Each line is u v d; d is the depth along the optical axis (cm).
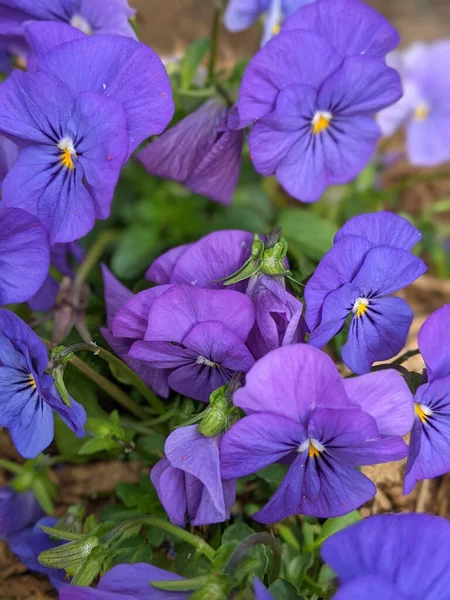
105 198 21
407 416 19
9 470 27
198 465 20
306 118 23
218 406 20
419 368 27
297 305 20
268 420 18
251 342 21
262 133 23
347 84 23
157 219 29
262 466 20
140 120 22
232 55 36
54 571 22
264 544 21
